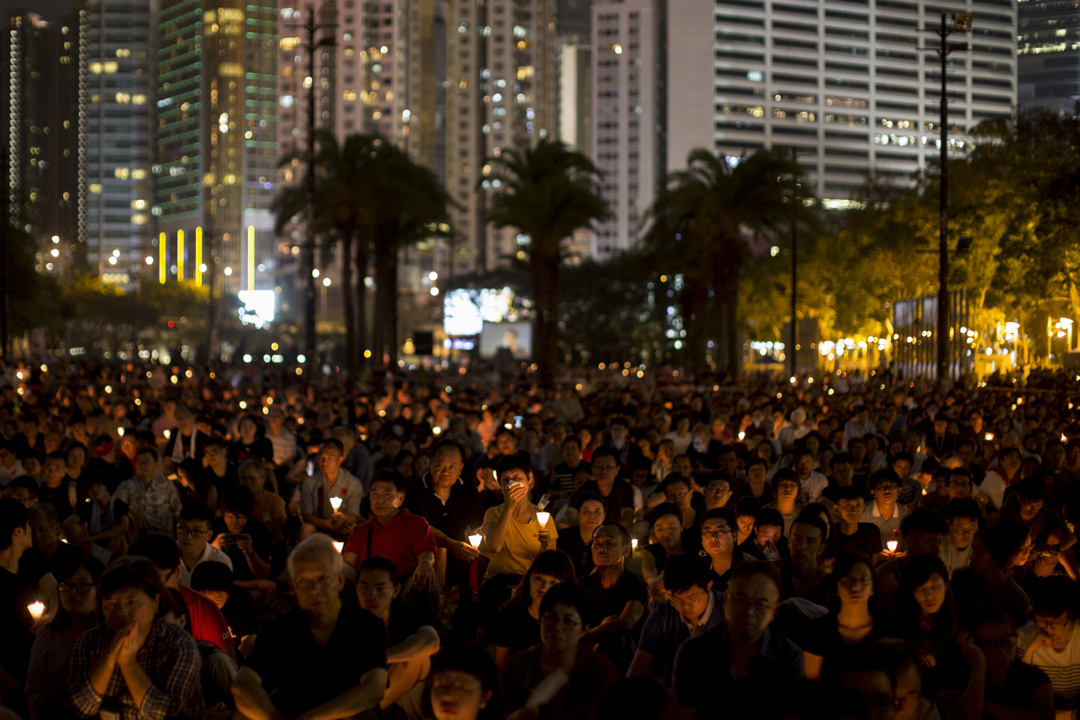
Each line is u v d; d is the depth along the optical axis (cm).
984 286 5228
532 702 500
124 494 1116
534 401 2394
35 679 647
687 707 530
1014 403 2736
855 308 7219
